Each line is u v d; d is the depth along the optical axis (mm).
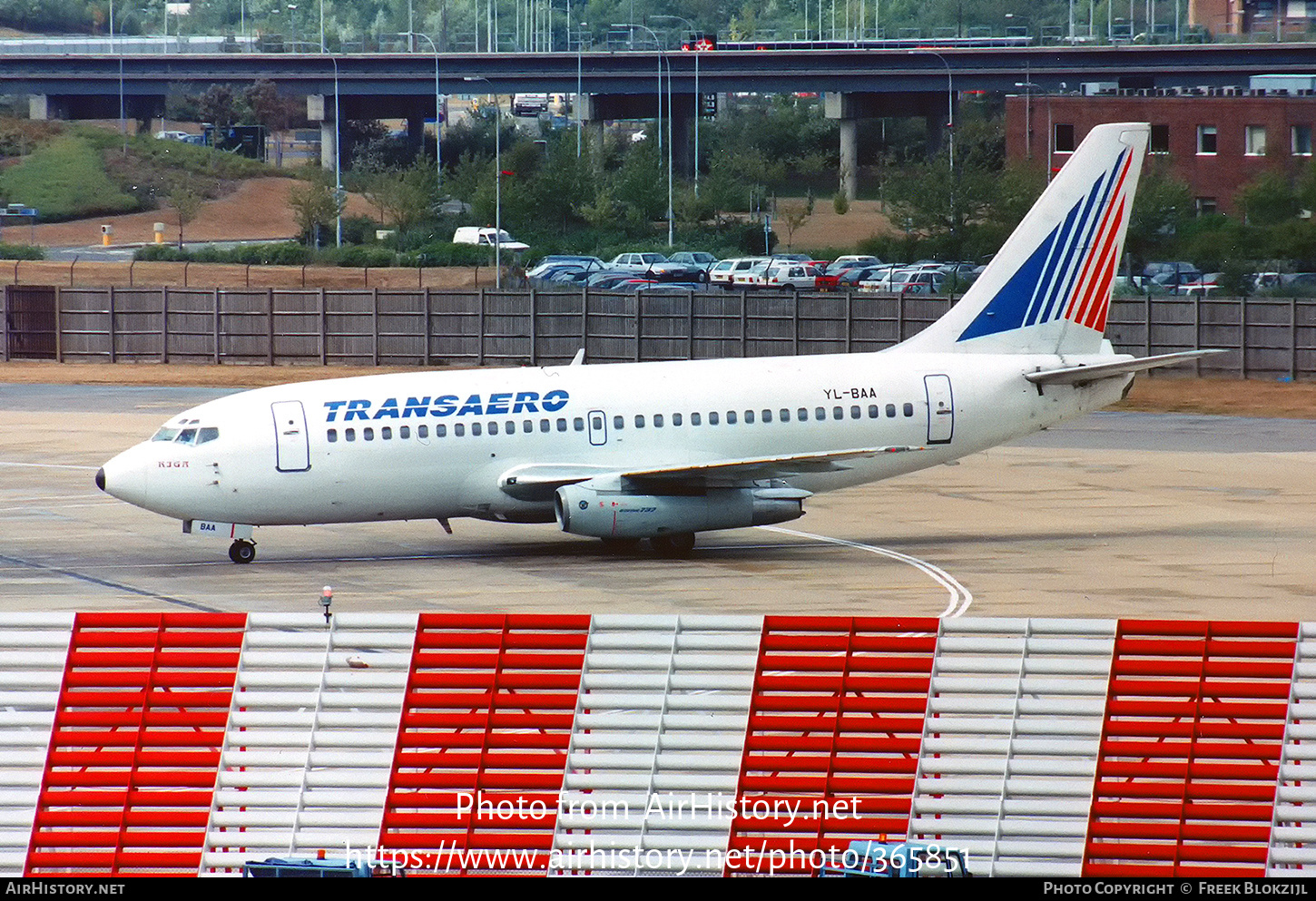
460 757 96750
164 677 101250
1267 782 93625
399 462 180375
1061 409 199875
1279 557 180375
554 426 184875
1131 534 197125
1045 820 93062
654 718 99125
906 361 196125
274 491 177125
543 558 184500
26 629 105625
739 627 103375
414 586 166000
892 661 101125
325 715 99938
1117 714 97312
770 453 190625
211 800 95688
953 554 184875
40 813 94812
